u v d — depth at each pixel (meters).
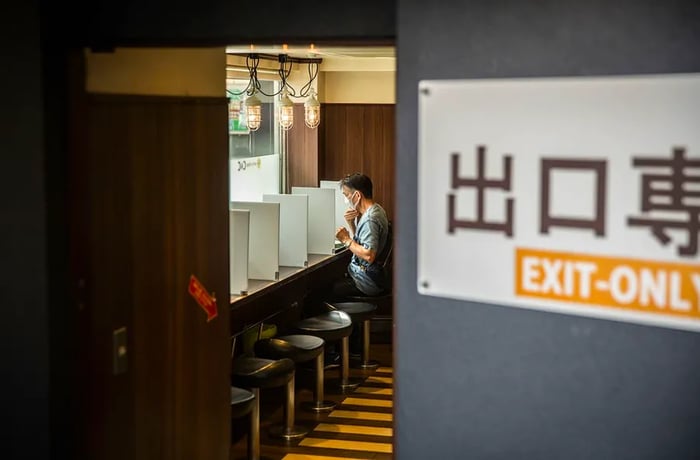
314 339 5.71
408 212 2.44
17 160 2.85
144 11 2.79
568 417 2.29
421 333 2.46
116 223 3.16
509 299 2.30
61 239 2.92
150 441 3.46
